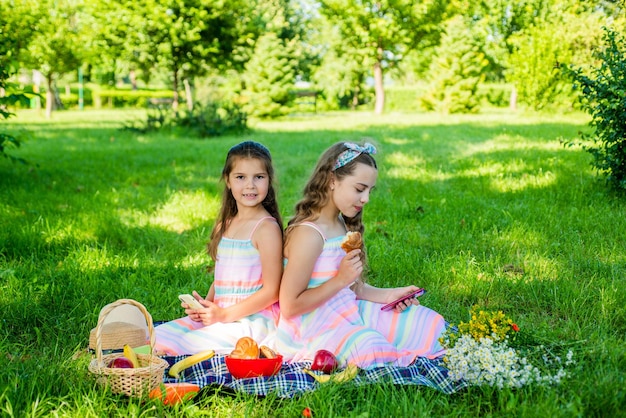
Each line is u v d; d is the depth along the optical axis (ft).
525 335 10.97
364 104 139.13
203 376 9.58
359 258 10.57
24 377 9.55
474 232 19.16
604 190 23.32
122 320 10.42
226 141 48.47
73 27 91.20
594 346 10.43
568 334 11.52
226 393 9.34
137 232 19.69
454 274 15.14
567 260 16.08
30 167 32.04
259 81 79.87
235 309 10.68
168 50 81.61
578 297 13.23
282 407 9.03
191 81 105.40
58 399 8.74
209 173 31.58
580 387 8.94
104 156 37.99
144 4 81.15
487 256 16.85
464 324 10.24
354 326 10.49
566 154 34.30
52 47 79.66
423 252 17.53
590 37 66.64
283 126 66.18
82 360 10.34
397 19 96.89
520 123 61.31
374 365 9.96
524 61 74.13
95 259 16.43
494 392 9.16
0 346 10.99
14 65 26.73
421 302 13.60
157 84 188.55
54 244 17.97
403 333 10.91
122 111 113.39
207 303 10.63
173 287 14.65
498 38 107.14
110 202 24.06
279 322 10.81
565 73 23.75
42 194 25.22
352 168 10.46
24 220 20.48
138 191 26.58
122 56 85.20
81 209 22.62
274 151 40.93
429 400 9.02
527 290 14.05
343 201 10.57
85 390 9.08
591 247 16.93
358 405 8.82
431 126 61.41
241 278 10.91
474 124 62.39
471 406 8.94
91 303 13.47
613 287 13.58
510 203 22.67
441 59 93.30
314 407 8.76
